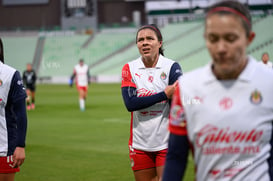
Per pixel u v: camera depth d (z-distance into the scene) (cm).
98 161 729
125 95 387
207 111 201
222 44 185
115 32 4975
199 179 212
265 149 204
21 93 357
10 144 362
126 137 983
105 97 2305
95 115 1468
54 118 1392
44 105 1903
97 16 5303
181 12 5203
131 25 4997
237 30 184
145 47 388
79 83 1639
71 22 5150
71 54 4716
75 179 615
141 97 376
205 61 4131
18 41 4950
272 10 4544
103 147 858
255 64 204
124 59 4550
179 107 209
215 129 200
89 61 4594
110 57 4619
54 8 5381
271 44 3850
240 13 188
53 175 638
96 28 5166
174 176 215
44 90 3031
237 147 200
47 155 784
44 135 1027
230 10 186
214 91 201
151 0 5247
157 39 394
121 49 4716
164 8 5231
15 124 366
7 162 361
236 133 199
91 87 3284
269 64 1148
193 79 206
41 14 5384
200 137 204
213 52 189
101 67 4472
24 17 5397
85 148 847
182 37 4572
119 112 1558
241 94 199
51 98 2308
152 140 389
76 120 1330
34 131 1098
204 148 205
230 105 199
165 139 388
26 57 4734
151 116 388
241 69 200
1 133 358
